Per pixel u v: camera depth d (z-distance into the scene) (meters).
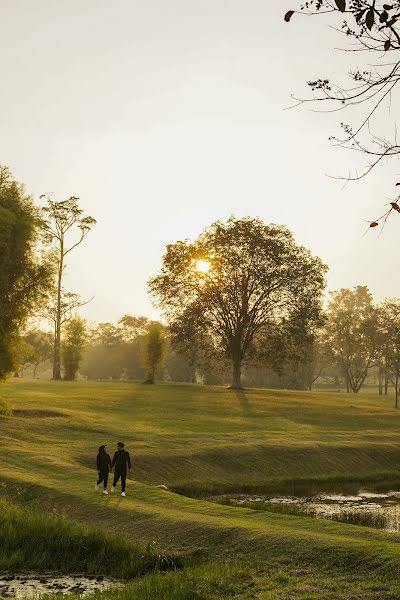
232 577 16.08
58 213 92.69
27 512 22.78
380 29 7.36
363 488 40.16
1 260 48.56
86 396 69.75
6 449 36.22
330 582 15.23
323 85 7.52
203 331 86.19
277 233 87.81
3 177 51.59
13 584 17.39
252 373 146.62
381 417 66.69
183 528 20.91
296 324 84.62
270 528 20.11
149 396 73.25
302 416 63.59
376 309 132.38
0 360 49.78
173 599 14.48
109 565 18.95
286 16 7.35
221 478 38.91
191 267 86.50
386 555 16.56
